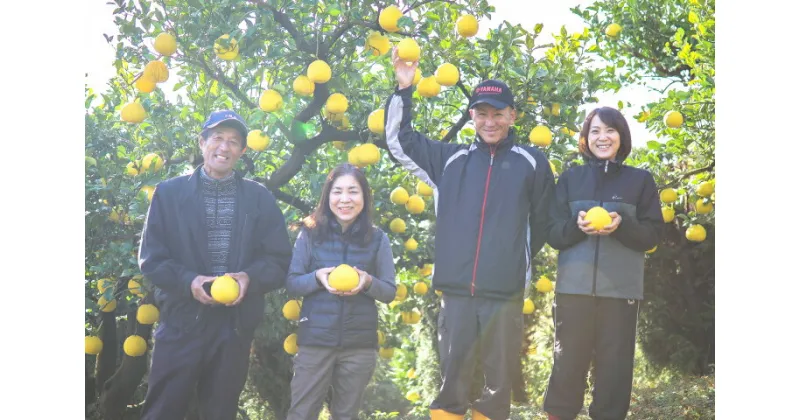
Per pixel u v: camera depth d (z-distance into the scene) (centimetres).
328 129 410
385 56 430
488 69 403
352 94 404
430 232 457
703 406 419
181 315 331
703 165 467
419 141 358
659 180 474
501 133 348
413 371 566
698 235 456
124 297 457
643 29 539
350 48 396
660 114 473
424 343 566
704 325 500
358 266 344
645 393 452
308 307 339
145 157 414
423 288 464
